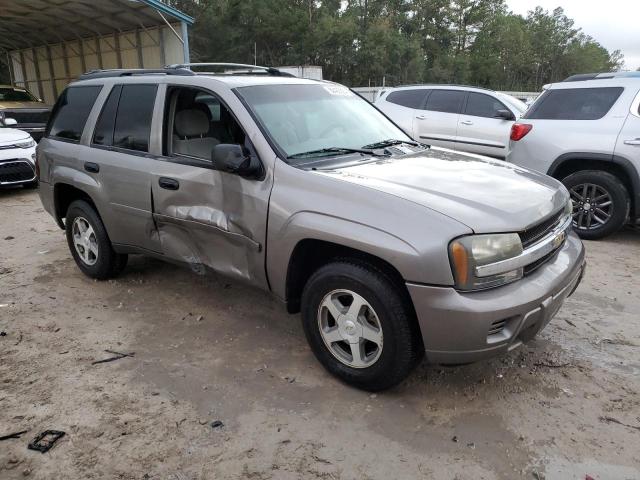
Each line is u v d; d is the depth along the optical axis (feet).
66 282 16.44
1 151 29.07
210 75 13.01
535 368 11.41
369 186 9.94
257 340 12.71
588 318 13.84
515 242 9.21
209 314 14.12
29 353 12.19
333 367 10.78
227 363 11.70
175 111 13.17
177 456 8.87
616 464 8.61
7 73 112.68
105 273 16.02
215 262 12.42
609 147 19.74
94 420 9.78
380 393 10.53
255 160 11.18
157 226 13.47
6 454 8.95
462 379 11.00
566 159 20.71
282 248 10.63
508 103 28.68
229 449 9.02
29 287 16.08
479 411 9.97
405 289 9.46
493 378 11.03
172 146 13.10
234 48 158.61
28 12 59.00
